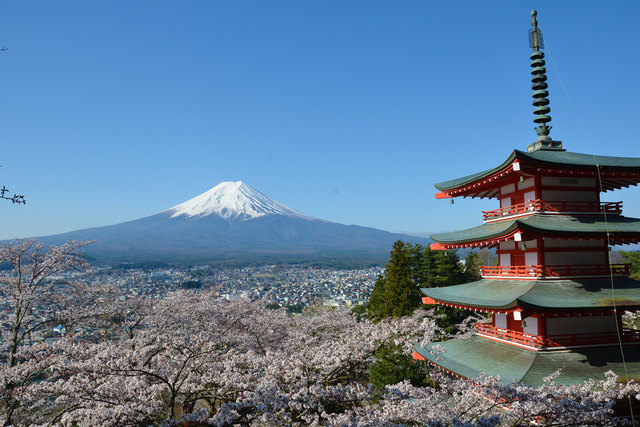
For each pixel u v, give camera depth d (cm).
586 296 1712
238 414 1198
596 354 1694
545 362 1652
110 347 1470
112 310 2766
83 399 1341
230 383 1399
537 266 1814
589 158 1973
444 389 1568
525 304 1572
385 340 1579
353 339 1538
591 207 1897
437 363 1873
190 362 1491
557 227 1761
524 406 1305
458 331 3781
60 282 2592
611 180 1959
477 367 1753
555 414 1315
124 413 1245
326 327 3634
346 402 1338
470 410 1454
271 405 1208
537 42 2233
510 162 1778
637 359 1666
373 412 1290
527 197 1952
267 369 1416
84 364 1347
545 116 2144
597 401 1344
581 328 1769
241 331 2955
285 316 3594
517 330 1869
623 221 1891
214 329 2680
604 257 1895
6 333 2511
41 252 2453
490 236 1861
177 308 2911
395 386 1459
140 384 1371
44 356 1758
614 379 1409
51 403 1695
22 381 1595
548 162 1758
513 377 1572
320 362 1464
